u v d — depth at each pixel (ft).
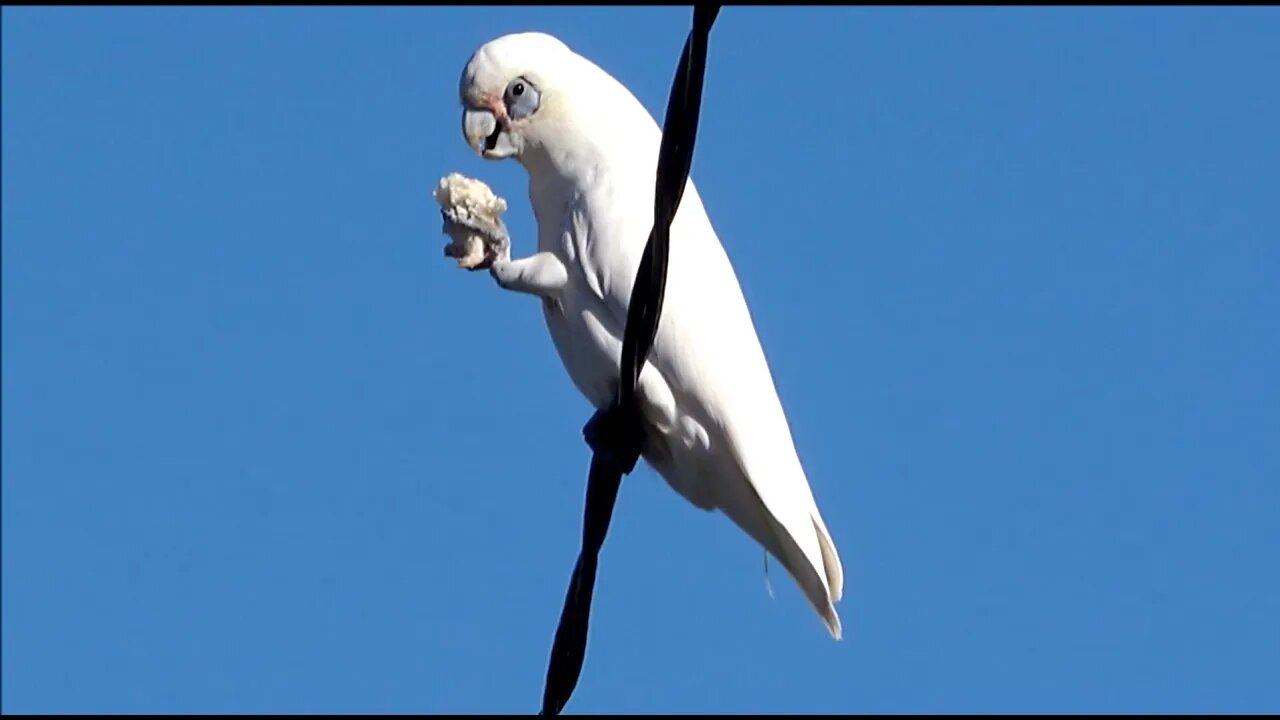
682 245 30.86
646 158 31.12
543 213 31.40
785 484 30.53
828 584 30.96
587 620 26.89
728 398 30.27
